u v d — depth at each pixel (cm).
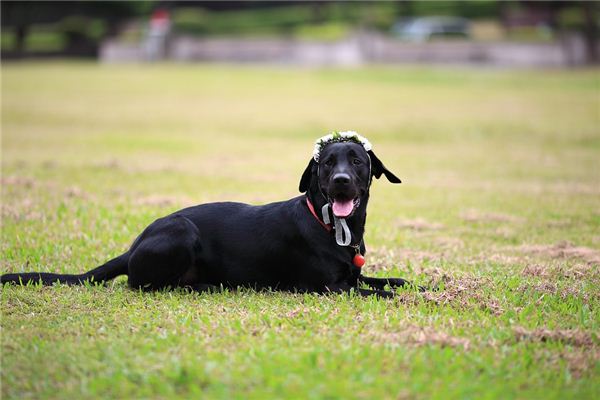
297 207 646
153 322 553
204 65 4600
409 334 521
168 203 1073
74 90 3250
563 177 1474
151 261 630
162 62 4947
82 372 458
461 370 460
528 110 2561
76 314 574
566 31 4809
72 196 1121
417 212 1088
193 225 650
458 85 3359
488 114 2473
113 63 4956
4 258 760
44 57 5509
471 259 791
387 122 2317
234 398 418
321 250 630
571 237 926
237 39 4828
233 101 2895
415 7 6006
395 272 718
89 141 1906
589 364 479
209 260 651
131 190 1203
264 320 556
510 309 587
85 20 6116
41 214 966
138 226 911
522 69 4106
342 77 3728
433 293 622
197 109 2662
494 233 943
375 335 520
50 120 2353
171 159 1612
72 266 737
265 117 2445
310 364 462
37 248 794
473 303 601
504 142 2011
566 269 735
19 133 2047
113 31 6253
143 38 5506
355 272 654
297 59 4681
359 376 444
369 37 4578
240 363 467
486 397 420
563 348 506
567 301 624
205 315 565
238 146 1881
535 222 1017
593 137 2050
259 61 4788
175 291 643
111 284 669
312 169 639
